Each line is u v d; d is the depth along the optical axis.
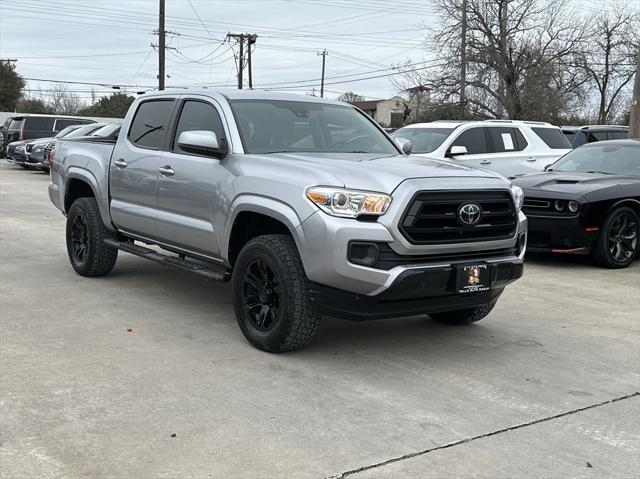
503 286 5.05
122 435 3.56
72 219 7.39
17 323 5.58
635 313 6.44
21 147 23.20
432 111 35.91
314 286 4.58
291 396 4.16
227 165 5.29
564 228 8.41
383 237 4.36
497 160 11.76
